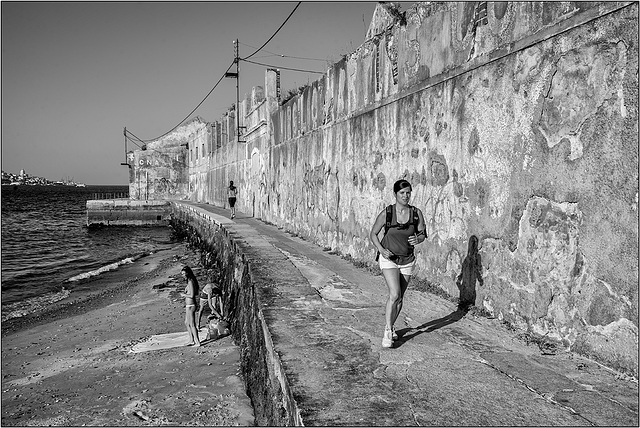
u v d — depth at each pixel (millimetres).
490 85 6051
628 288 4129
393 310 5160
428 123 7738
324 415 3629
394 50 9055
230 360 9992
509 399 3881
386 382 4242
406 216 5141
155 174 55875
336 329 5820
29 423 7773
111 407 8148
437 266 7504
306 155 15734
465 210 6680
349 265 10625
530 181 5320
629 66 4113
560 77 4879
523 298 5465
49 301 18844
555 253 4973
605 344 4391
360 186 10906
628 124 4121
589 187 4523
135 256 30609
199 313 12258
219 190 37938
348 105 11734
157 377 9383
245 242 14211
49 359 11148
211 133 41812
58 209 97438
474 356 4844
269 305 6949
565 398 3865
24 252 34969
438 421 3537
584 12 4590
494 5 6020
